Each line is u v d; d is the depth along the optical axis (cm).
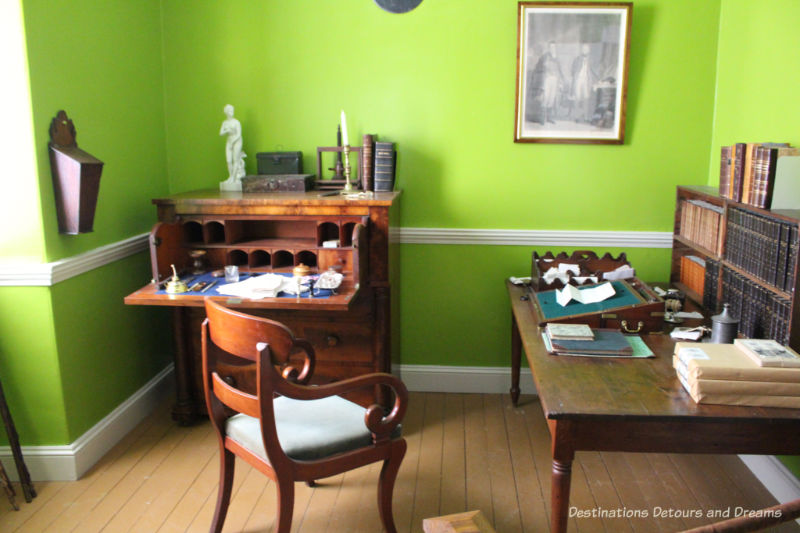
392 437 228
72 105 279
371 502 267
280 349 193
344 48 348
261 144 362
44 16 260
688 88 339
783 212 228
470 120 350
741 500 267
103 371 309
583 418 184
